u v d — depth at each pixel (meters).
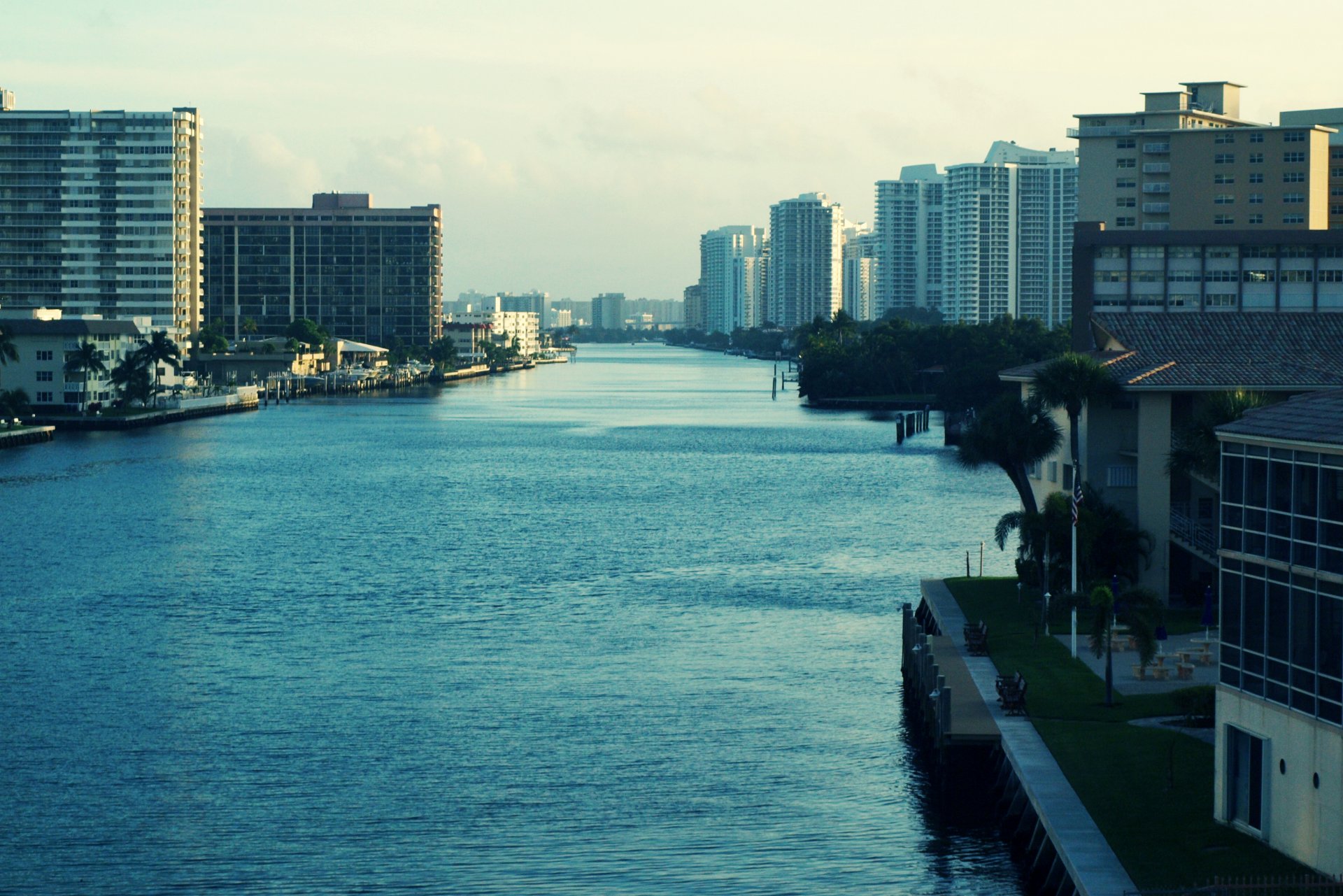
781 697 81.69
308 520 157.88
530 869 57.25
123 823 61.88
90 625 100.25
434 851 59.03
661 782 67.12
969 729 64.19
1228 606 52.09
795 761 70.31
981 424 99.44
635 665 88.81
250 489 187.88
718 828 61.47
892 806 64.12
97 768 68.62
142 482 194.12
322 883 55.91
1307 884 45.34
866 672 87.25
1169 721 65.19
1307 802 47.53
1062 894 49.50
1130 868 47.88
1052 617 87.06
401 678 85.31
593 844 59.75
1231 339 102.25
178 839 60.12
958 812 63.44
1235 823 51.72
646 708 79.19
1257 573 50.22
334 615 104.25
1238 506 51.38
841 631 99.00
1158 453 92.75
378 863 57.78
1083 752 60.56
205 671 86.88
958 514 161.75
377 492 185.12
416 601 110.00
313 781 67.12
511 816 62.78
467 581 119.31
